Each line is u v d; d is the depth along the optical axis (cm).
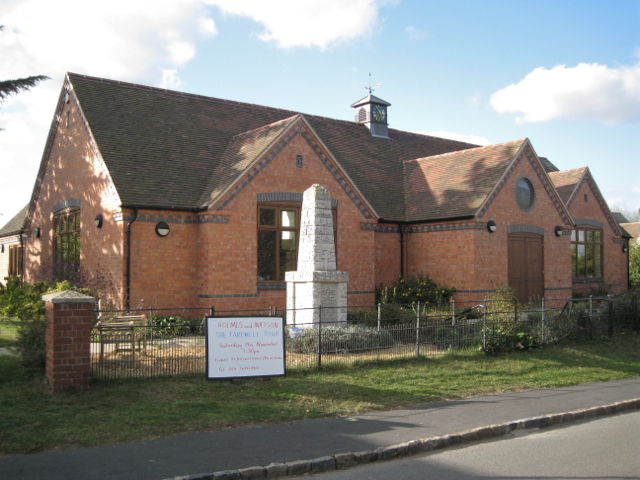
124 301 1628
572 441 843
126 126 1912
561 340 1655
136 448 719
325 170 1936
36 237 2289
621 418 1002
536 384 1202
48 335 931
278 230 1844
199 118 2147
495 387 1152
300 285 1500
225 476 643
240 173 1752
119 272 1647
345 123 2695
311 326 1448
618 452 784
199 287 1728
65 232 2033
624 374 1374
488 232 2062
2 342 1254
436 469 705
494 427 867
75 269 1930
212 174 1878
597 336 1769
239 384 1020
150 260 1677
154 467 658
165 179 1772
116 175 1691
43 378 950
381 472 695
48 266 1956
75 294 916
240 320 1058
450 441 808
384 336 1374
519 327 1540
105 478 622
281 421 860
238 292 1739
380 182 2389
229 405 909
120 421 798
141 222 1667
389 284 2175
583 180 2688
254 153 1811
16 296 1719
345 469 706
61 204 2041
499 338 1473
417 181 2422
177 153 1906
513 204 2152
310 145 1903
